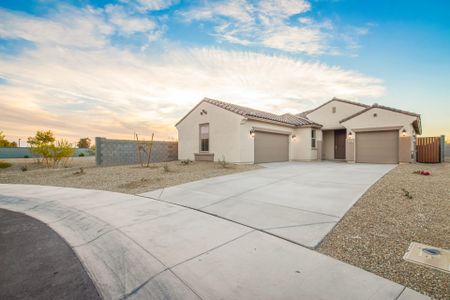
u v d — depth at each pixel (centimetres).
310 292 189
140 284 218
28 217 456
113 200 547
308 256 256
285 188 632
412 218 370
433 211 399
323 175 875
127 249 292
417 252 257
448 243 279
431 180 702
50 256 285
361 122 1497
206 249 281
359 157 1511
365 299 177
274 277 214
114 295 202
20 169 1253
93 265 260
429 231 317
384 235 309
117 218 415
